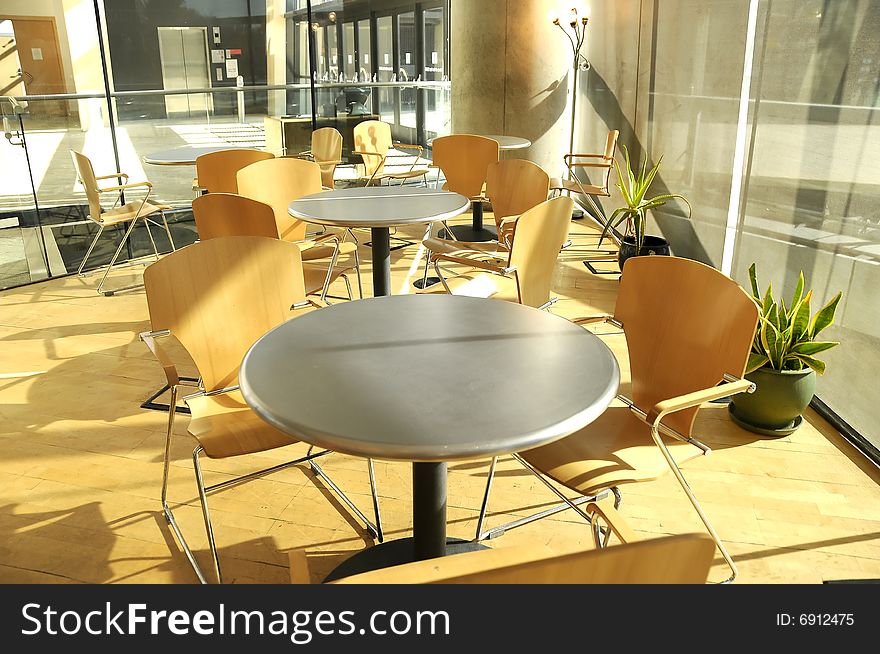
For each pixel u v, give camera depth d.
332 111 7.60
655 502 2.75
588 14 7.02
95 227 6.09
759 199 3.97
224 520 2.68
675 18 5.23
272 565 2.44
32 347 4.34
